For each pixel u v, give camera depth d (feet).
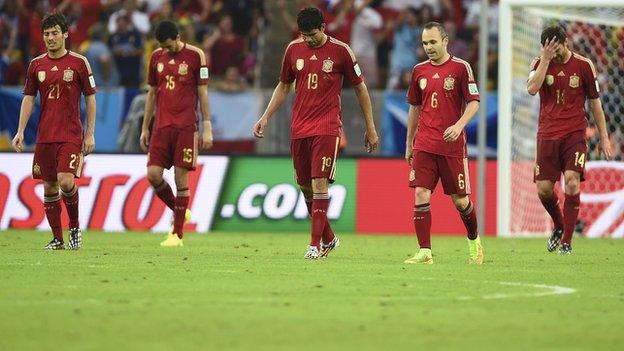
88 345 72.84
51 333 77.77
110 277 115.55
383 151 255.50
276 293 101.86
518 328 82.28
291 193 231.50
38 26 287.69
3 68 282.56
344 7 283.59
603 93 240.73
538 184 169.89
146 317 85.25
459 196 139.74
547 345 74.95
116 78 280.51
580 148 166.20
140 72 280.72
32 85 154.81
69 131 153.69
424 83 138.82
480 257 143.64
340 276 119.96
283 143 254.68
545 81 166.61
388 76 282.15
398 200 231.91
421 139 138.82
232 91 255.09
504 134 222.48
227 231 230.48
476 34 286.46
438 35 137.59
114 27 284.41
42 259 139.03
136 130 235.40
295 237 207.62
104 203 229.25
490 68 282.97
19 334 77.30
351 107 255.50
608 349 73.92
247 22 284.20
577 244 197.47
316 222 145.18
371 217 232.32
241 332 78.84
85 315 86.07
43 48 287.28
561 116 166.91
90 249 161.27
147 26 285.84
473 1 287.69
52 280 111.75
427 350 72.33
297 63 143.64
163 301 94.94
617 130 239.50
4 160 230.07
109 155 230.48
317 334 78.33
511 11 222.69
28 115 155.43
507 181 222.89
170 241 175.11
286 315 87.20
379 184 232.73
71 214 159.53
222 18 280.72
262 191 231.71
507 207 223.30
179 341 74.79
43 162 155.02
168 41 172.35
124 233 216.13
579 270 133.59
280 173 232.12
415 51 281.95
